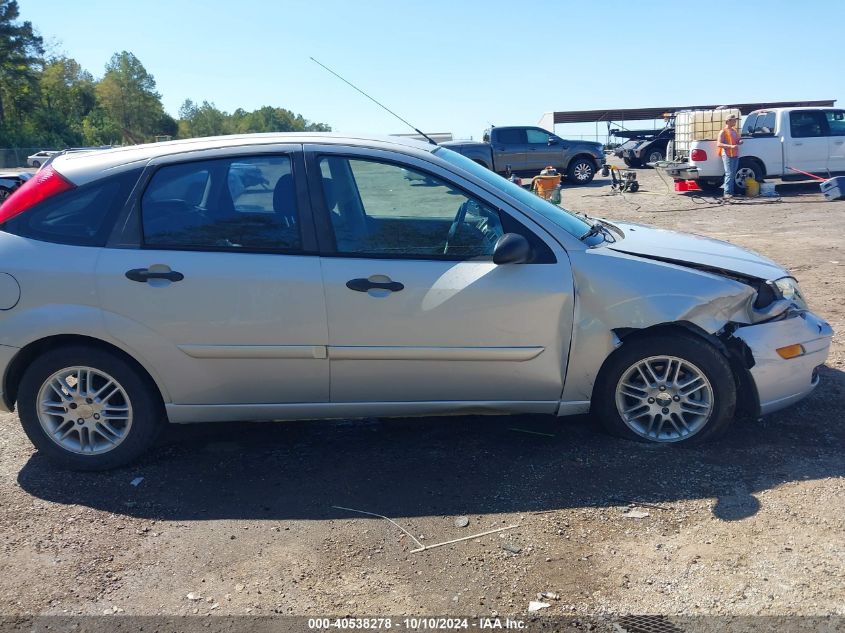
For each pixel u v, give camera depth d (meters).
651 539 3.37
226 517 3.71
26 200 4.14
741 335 4.09
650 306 3.99
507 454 4.25
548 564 3.23
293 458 4.32
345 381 4.12
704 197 17.20
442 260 4.05
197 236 4.05
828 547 3.22
